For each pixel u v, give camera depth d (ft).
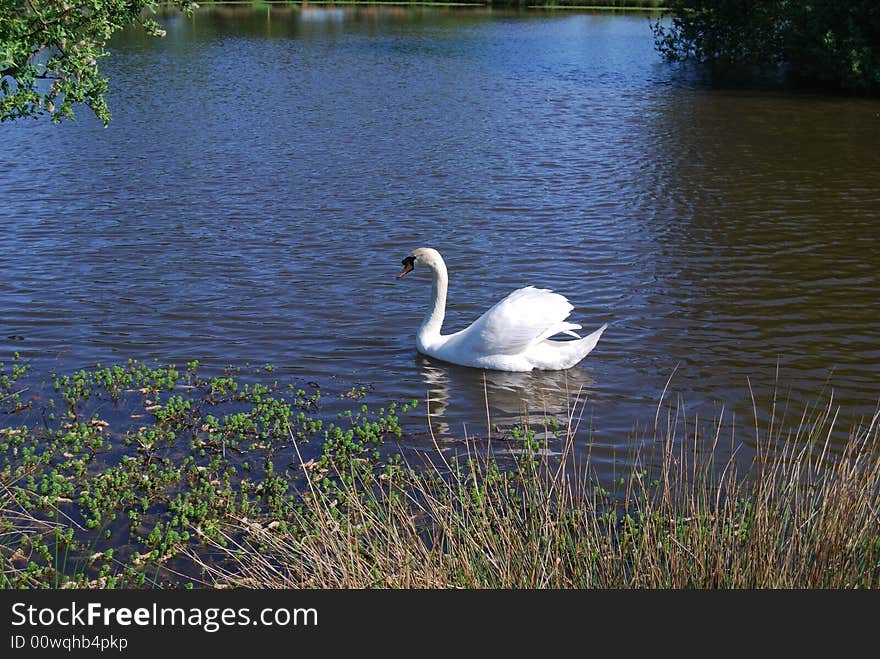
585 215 56.85
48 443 28.25
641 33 191.42
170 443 28.48
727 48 129.08
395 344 36.73
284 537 22.94
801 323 38.63
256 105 98.99
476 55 148.77
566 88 114.01
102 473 26.50
